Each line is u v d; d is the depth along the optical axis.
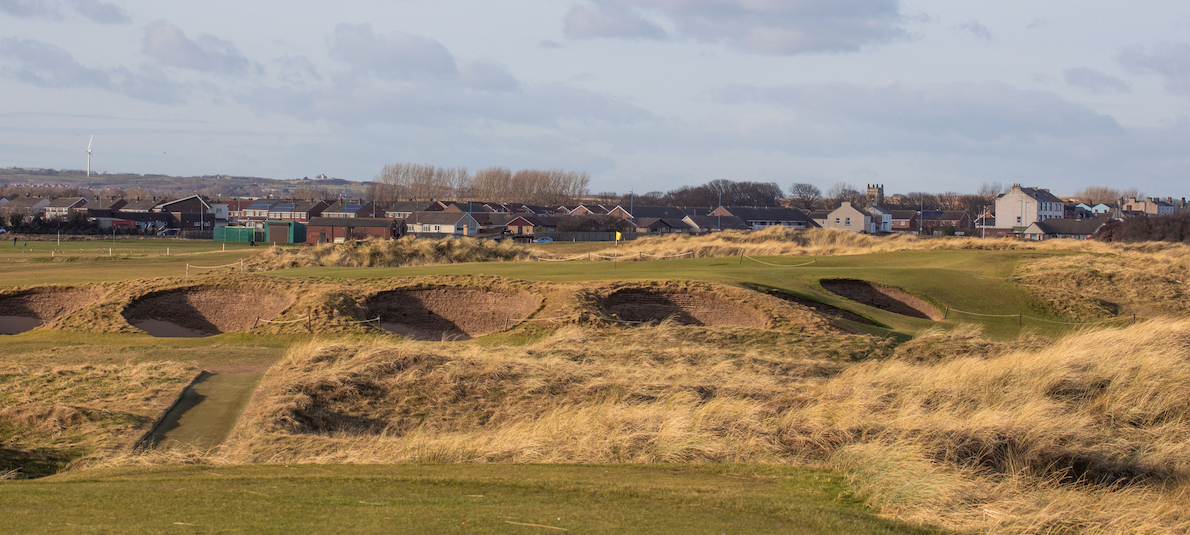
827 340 23.77
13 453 12.64
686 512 8.12
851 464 10.77
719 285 29.47
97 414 14.88
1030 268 41.66
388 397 16.83
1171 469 11.41
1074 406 14.15
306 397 16.06
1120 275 39.53
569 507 8.17
